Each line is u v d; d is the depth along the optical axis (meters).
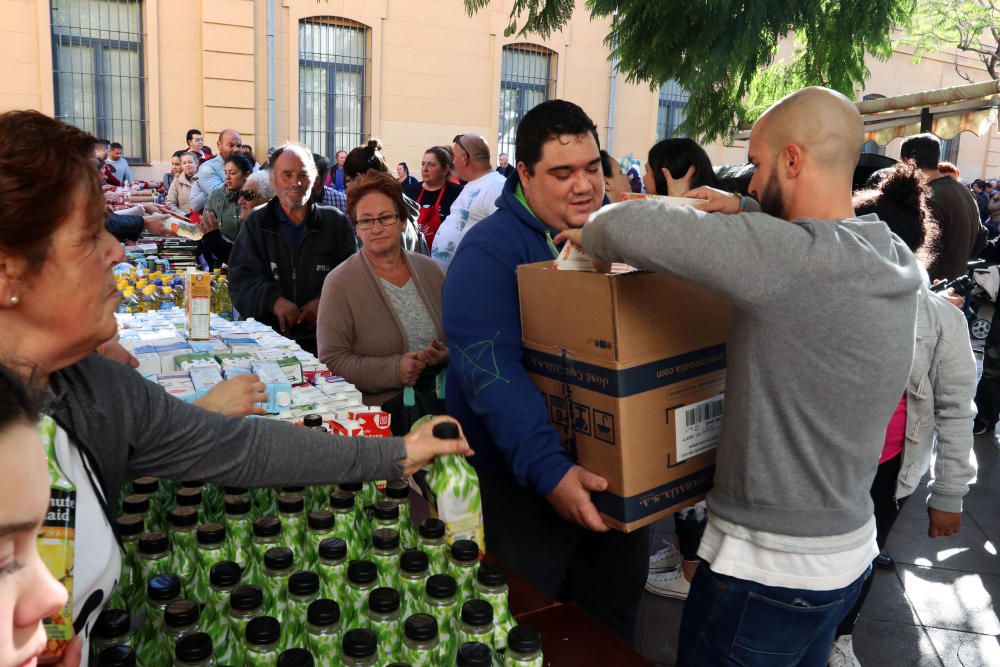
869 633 2.99
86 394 1.04
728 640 1.52
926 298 2.23
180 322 3.04
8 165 0.86
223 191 5.28
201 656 1.01
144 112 12.12
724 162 16.08
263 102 12.84
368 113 13.66
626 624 2.14
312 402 2.09
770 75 2.67
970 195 5.01
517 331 1.80
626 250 1.36
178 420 1.17
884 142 7.15
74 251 0.92
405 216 2.97
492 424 1.74
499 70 14.41
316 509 1.53
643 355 1.52
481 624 1.11
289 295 3.79
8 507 0.54
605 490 1.59
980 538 3.81
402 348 2.93
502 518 1.98
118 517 1.39
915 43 13.66
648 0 2.47
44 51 11.25
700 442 1.64
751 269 1.30
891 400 1.40
